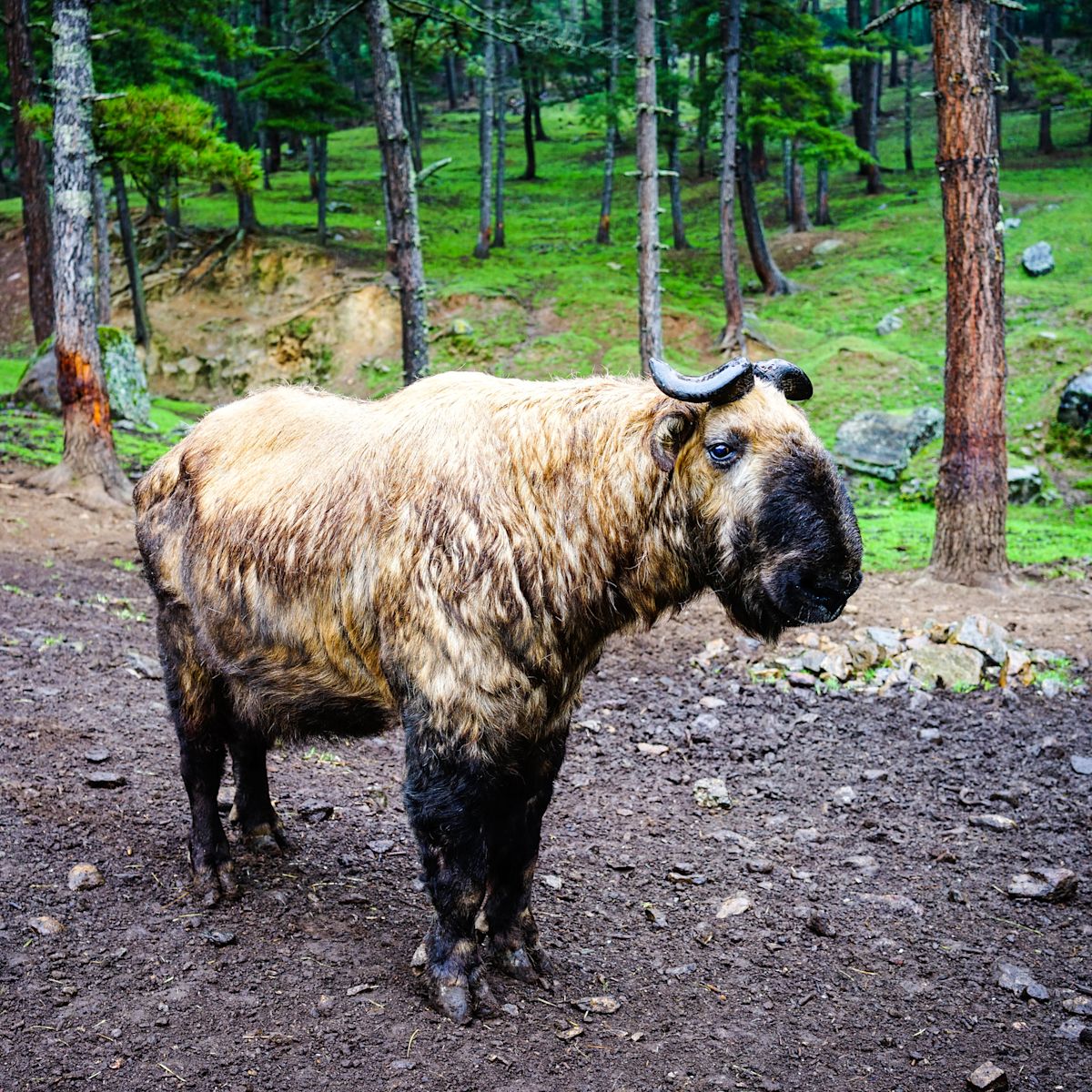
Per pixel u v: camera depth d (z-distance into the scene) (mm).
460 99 66688
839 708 7258
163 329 29469
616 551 3363
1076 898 4723
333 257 31203
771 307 28453
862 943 4305
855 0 37031
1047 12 48719
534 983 3783
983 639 8008
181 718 4148
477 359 26859
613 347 26656
